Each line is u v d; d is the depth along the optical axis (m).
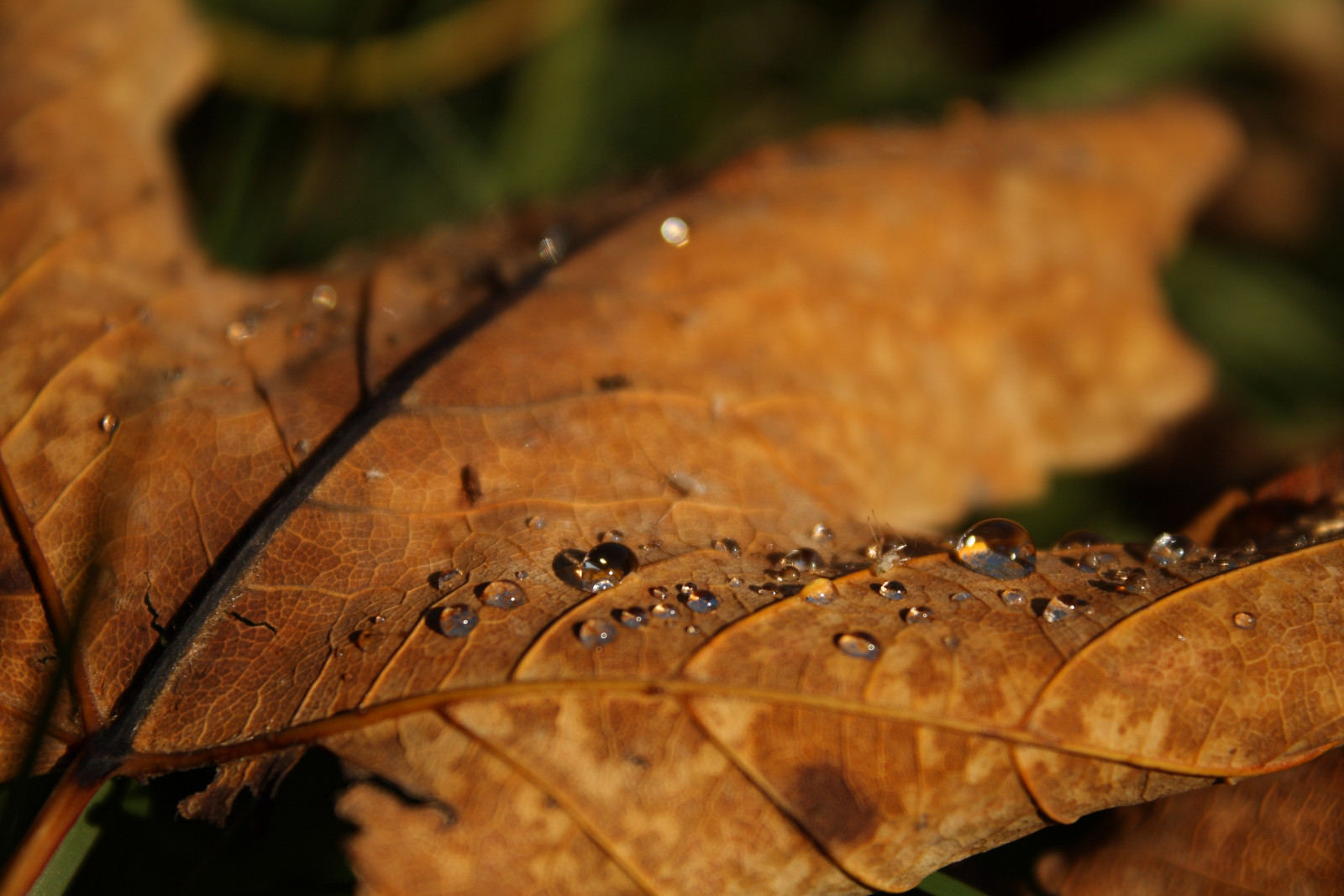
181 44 0.27
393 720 0.22
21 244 0.24
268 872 0.23
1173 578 0.23
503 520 0.23
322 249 0.29
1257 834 0.23
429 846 0.22
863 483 0.24
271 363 0.24
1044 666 0.22
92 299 0.24
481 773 0.22
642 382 0.24
